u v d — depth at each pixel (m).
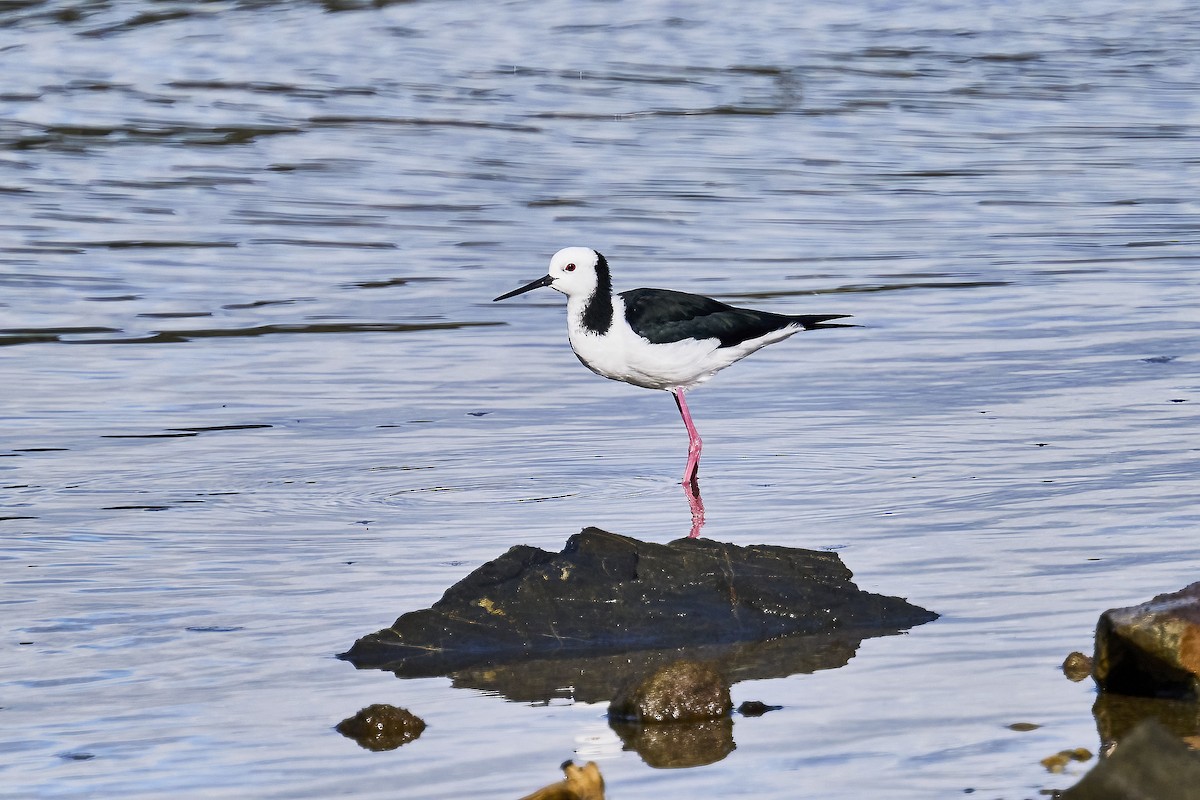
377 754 7.60
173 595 10.03
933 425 14.05
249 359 16.86
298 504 12.13
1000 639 8.94
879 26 41.34
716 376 16.12
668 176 26.25
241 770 7.43
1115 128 30.02
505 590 9.48
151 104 31.12
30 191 24.86
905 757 7.33
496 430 14.40
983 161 27.41
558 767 7.41
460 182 25.72
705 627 9.30
